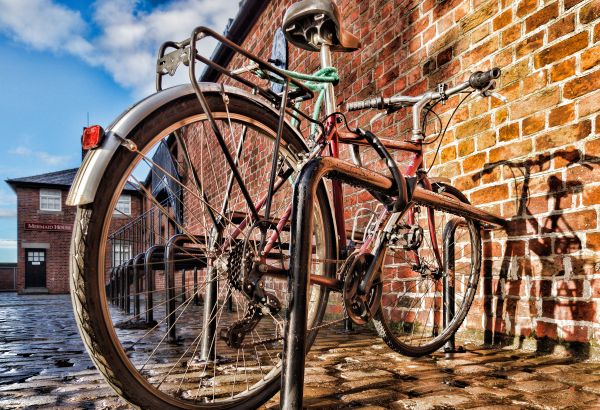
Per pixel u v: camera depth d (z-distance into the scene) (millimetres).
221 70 1320
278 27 5484
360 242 2086
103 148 1138
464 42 2816
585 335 2092
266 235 1444
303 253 1254
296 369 1195
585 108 2141
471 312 2705
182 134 1443
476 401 1518
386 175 1734
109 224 1135
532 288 2355
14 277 26500
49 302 11820
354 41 1921
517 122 2477
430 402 1510
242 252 1384
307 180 1312
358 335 3061
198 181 1482
